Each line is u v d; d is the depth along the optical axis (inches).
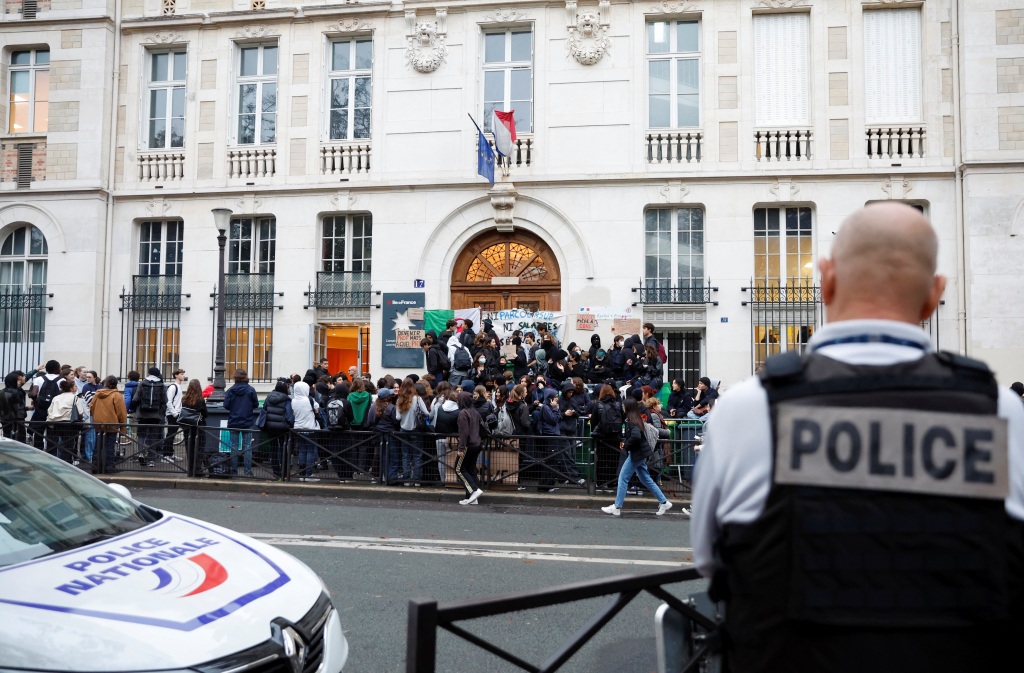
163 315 705.6
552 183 657.0
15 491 157.9
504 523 361.1
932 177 613.6
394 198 677.3
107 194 713.0
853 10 627.8
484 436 424.5
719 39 645.9
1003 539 60.7
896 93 629.3
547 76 663.1
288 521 354.6
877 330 68.0
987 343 589.0
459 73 674.8
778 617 62.5
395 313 668.1
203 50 715.4
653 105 662.5
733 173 632.4
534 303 666.8
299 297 683.4
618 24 657.0
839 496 62.4
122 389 695.7
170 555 144.7
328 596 152.9
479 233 673.6
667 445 429.1
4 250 728.3
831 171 620.4
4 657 108.5
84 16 714.2
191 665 114.6
